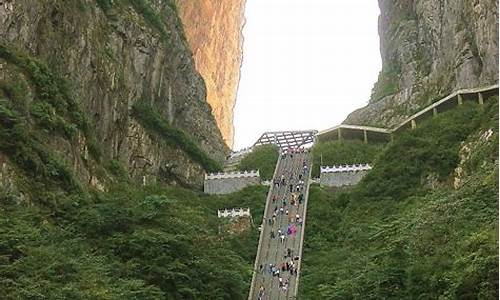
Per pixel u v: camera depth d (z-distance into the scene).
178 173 89.31
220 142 112.38
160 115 92.19
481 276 33.50
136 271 43.41
